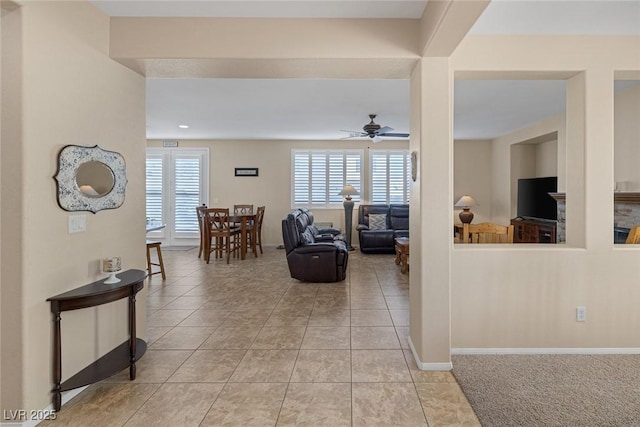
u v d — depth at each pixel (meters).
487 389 2.33
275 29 2.61
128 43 2.60
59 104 2.14
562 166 5.65
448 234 2.59
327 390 2.34
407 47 2.58
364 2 2.38
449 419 2.03
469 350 2.88
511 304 2.87
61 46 2.15
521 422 2.00
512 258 2.86
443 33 2.19
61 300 2.07
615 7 2.37
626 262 2.85
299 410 2.12
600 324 2.86
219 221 6.63
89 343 2.42
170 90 4.50
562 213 5.28
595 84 2.79
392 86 4.32
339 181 8.44
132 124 2.86
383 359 2.77
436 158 2.59
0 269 1.93
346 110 5.49
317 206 8.47
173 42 2.61
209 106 5.28
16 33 1.90
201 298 4.41
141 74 2.96
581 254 2.85
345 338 3.17
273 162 8.42
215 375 2.54
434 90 2.58
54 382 2.09
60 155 2.14
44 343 2.05
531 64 2.78
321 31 2.60
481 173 8.45
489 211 8.46
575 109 2.91
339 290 4.74
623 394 2.27
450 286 2.74
